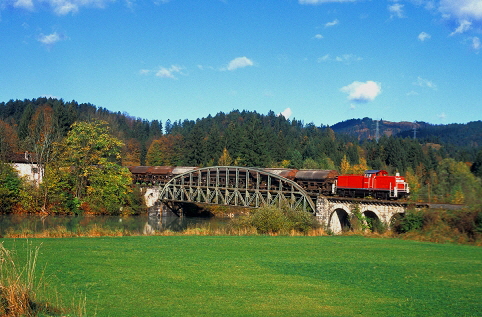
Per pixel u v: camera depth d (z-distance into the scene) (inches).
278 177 2659.9
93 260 944.9
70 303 607.5
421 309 644.7
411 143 5905.5
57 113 4564.5
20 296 541.0
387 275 889.5
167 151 5753.0
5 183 2864.2
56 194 2992.1
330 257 1106.7
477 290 773.3
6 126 4493.1
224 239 1459.2
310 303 664.4
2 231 1980.8
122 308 597.3
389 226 1921.8
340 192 2493.8
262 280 813.9
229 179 3277.6
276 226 1796.3
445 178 2306.8
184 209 3705.7
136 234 1653.5
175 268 894.4
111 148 3469.5
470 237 1459.2
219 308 619.2
